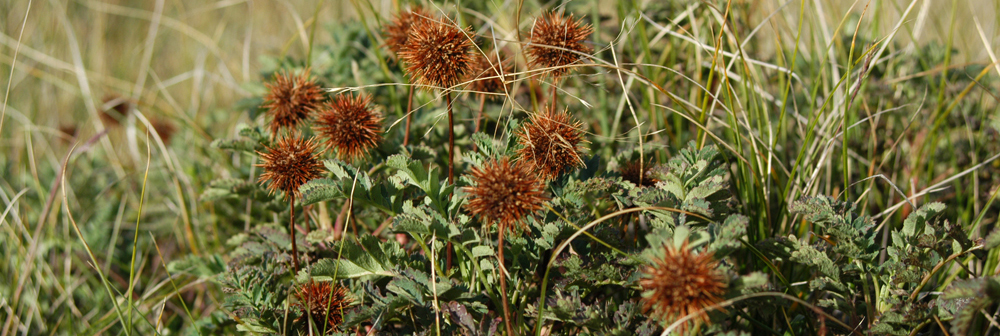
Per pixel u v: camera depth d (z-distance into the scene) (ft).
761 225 8.37
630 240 7.87
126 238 12.10
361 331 7.61
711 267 5.08
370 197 6.86
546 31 7.22
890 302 6.46
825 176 10.17
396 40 8.93
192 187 12.14
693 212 6.38
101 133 10.80
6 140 14.73
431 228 6.24
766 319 7.23
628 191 7.48
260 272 7.39
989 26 14.15
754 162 8.32
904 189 10.52
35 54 15.08
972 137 10.65
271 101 8.14
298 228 9.35
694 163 7.19
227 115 15.07
